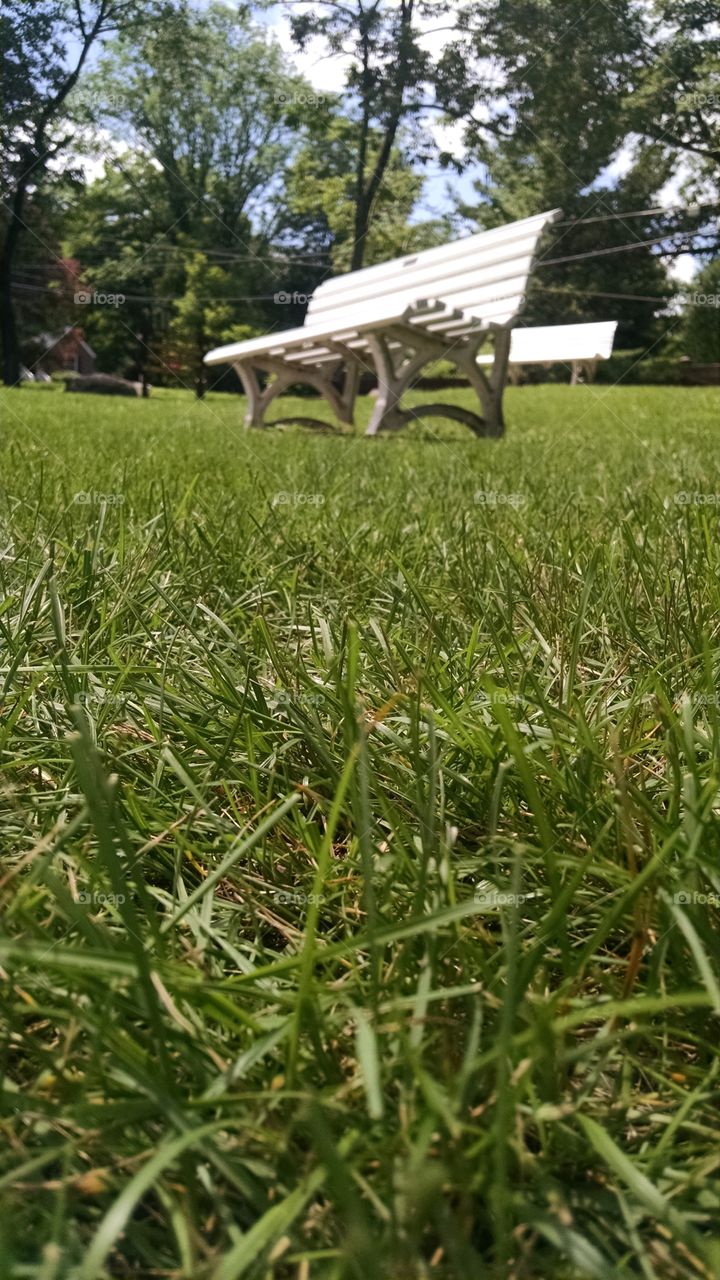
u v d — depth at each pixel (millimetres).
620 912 647
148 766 1083
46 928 735
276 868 935
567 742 960
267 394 8188
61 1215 447
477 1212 544
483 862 816
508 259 6496
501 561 1875
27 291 20172
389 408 6547
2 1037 646
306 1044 647
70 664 1237
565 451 5207
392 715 1152
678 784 833
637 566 1712
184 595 1668
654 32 14867
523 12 14758
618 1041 671
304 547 1974
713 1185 568
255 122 19906
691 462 3938
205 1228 543
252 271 21938
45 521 2150
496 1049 499
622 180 17859
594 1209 567
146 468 3467
